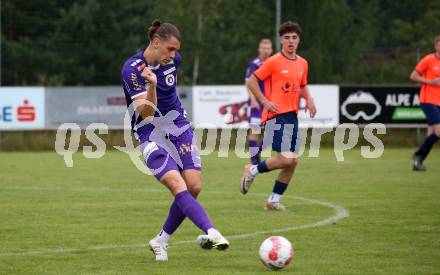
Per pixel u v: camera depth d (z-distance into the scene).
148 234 23.17
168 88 19.58
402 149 57.44
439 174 40.00
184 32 92.38
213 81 82.44
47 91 55.47
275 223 25.08
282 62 27.92
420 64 40.47
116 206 29.11
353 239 22.20
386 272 18.03
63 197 31.77
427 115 40.56
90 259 19.61
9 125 55.09
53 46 84.81
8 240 22.22
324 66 73.69
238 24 90.38
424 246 21.14
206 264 19.02
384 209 27.98
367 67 75.12
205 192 33.41
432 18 96.81
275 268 18.16
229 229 23.95
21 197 31.77
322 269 18.38
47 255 20.09
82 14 85.88
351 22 86.75
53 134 58.34
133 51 87.31
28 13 87.06
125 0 89.75
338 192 33.03
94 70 86.12
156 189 34.47
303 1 73.06
